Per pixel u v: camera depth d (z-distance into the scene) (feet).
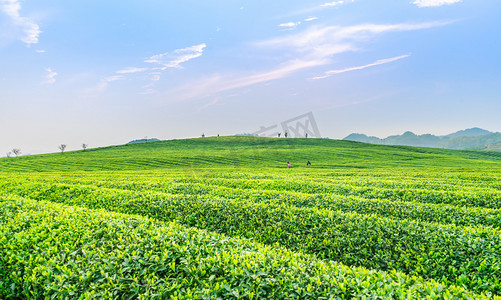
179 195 60.34
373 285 21.79
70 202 66.18
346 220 42.29
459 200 63.31
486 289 25.64
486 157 406.41
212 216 48.52
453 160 304.09
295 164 267.59
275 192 66.33
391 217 48.42
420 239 35.70
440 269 30.30
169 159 303.89
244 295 20.79
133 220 37.55
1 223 35.99
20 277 25.23
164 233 31.76
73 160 305.32
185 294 21.38
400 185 87.92
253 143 391.24
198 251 27.22
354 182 95.50
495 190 76.43
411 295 20.20
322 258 35.42
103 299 21.57
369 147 459.32
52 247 28.66
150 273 24.20
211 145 451.53
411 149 454.40
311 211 46.55
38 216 39.09
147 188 82.53
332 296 20.26
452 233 36.40
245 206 50.39
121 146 468.75
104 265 25.08
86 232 32.24
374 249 35.73
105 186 88.33
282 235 40.83
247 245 31.32
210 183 95.96
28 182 88.74
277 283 21.97
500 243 32.81
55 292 22.63
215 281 22.95
